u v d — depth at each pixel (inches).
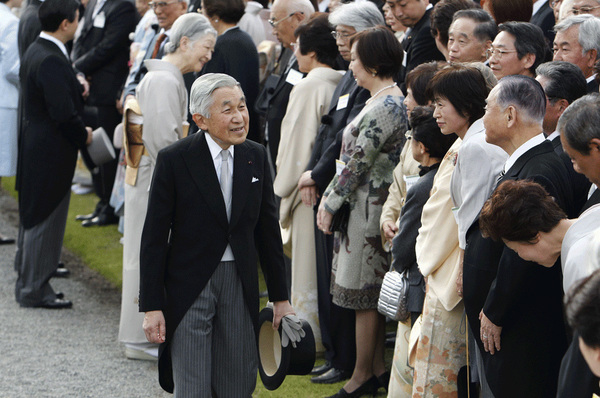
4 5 751.1
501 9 448.5
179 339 343.9
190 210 343.9
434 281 340.2
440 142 362.3
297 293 498.9
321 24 501.0
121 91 793.6
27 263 605.6
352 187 430.0
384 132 422.6
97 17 796.0
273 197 366.0
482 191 309.4
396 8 503.2
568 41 371.2
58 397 453.4
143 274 343.9
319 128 485.1
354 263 434.0
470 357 326.3
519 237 255.1
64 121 598.5
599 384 201.6
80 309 609.6
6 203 943.7
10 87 728.3
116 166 802.8
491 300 287.3
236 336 351.3
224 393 355.9
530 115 293.3
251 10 696.4
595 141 250.5
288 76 532.7
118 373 490.9
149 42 657.6
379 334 439.8
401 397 376.2
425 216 347.6
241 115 339.3
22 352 522.0
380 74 430.3
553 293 283.1
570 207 294.0
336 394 436.5
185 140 350.3
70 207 885.8
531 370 285.3
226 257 348.5
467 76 328.8
